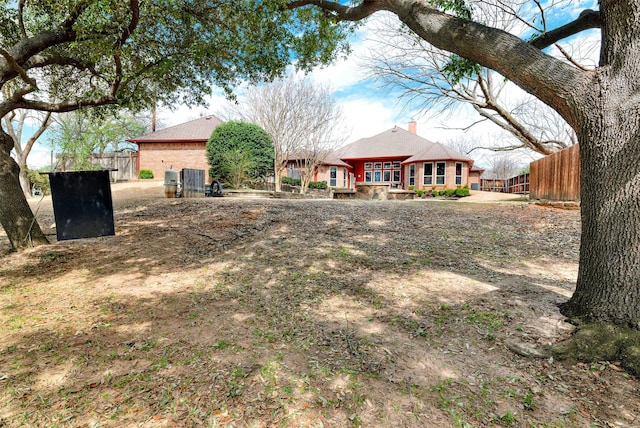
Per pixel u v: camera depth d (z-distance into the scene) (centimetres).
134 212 877
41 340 320
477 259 533
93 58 552
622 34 274
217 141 1741
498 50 323
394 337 320
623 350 253
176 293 435
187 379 260
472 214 845
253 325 353
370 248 599
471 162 2312
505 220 765
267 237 666
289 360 288
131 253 590
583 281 303
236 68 791
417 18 387
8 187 604
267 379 260
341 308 390
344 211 897
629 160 270
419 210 915
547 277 449
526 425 207
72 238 625
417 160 2242
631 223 268
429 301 391
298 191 1967
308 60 802
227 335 331
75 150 1978
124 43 612
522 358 272
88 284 464
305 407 230
